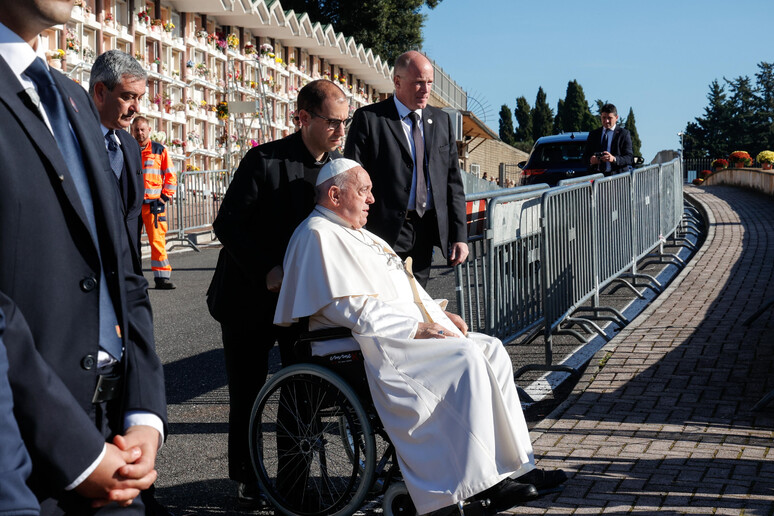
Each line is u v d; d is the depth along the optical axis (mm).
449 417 3490
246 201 4094
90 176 1959
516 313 6410
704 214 18953
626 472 4242
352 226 4090
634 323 7824
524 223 6516
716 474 4184
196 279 11750
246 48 24891
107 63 4539
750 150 111625
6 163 1743
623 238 9945
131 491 1767
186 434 5223
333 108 4121
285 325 3994
